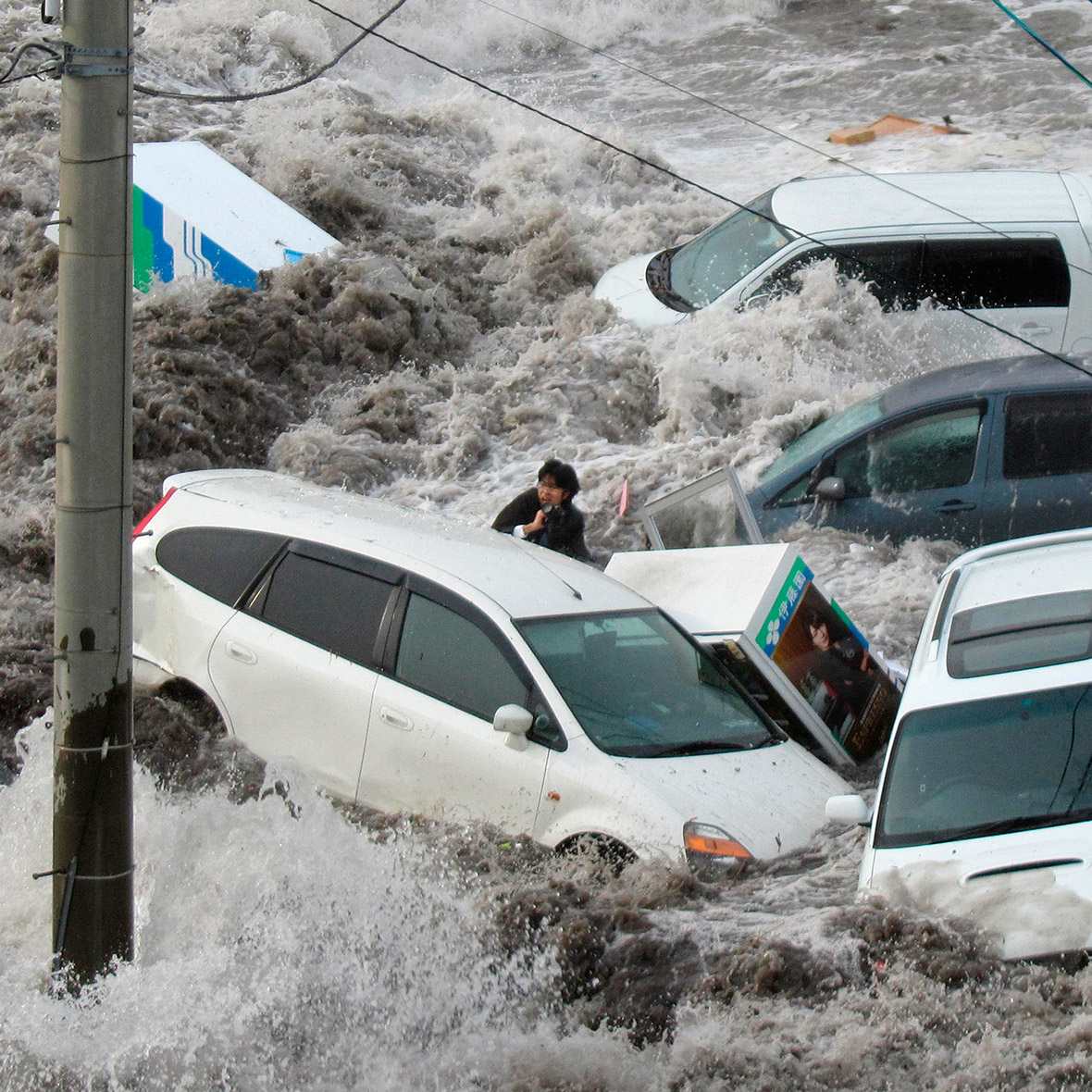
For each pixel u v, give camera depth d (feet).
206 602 98.78
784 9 376.89
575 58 353.31
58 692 67.82
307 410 168.14
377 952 72.54
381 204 217.97
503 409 165.48
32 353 169.68
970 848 68.69
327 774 90.94
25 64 255.29
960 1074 57.88
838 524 127.85
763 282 164.55
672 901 74.90
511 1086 62.59
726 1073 60.70
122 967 69.56
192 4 307.99
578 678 87.20
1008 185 168.45
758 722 92.84
